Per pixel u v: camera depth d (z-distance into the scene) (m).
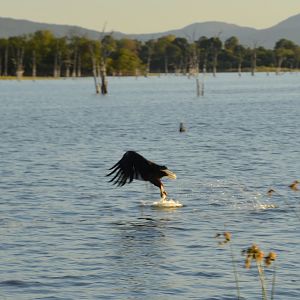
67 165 35.06
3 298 15.59
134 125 61.66
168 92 136.88
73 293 15.87
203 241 19.77
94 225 21.78
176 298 15.55
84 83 198.88
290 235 20.25
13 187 28.55
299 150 39.84
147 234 20.62
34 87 173.50
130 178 20.31
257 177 30.41
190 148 42.19
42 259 18.27
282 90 138.62
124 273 17.12
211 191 27.12
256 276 16.80
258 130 54.12
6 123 66.62
